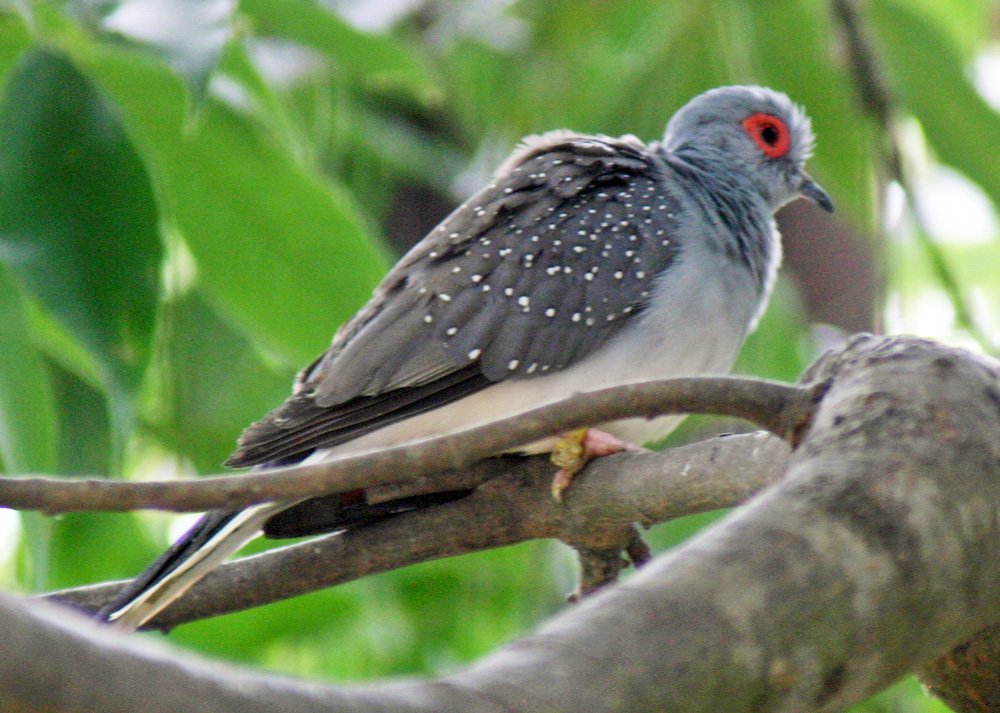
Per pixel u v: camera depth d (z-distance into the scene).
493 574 12.31
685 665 2.80
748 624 2.93
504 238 8.44
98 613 6.49
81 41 8.58
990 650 4.40
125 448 7.76
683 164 9.46
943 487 3.37
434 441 3.93
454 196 13.34
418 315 8.20
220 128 9.17
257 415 12.33
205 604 6.80
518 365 8.19
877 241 10.34
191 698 2.33
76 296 7.80
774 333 11.73
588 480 6.34
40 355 9.03
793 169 10.03
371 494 6.78
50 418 8.68
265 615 12.31
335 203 9.41
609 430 8.10
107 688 2.29
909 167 11.30
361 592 12.26
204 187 9.42
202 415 12.11
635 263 8.43
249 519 6.69
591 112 12.79
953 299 10.23
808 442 3.62
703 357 8.59
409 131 14.23
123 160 7.89
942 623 3.26
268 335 9.97
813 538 3.12
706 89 12.67
